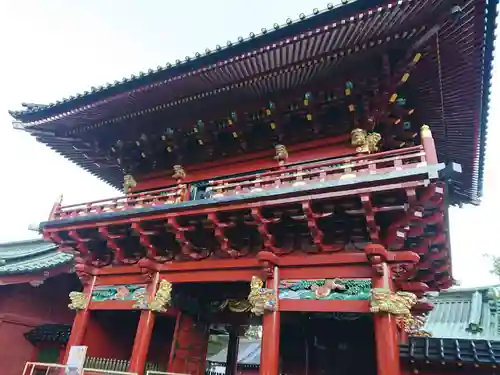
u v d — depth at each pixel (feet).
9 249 74.59
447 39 27.43
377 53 30.07
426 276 34.42
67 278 56.65
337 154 34.30
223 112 38.70
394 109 33.09
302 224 28.66
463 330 62.18
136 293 36.19
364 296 25.39
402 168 25.35
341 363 36.68
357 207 25.93
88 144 48.16
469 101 33.65
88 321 38.37
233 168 40.47
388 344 23.26
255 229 30.96
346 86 31.86
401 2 25.57
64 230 38.47
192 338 39.55
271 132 37.99
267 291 27.91
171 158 44.96
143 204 39.86
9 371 48.06
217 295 41.09
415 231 26.68
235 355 47.52
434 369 27.12
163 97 38.96
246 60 32.81
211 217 30.07
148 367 36.14
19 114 44.27
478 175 44.29
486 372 25.77
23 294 51.85
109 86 38.73
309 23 29.01
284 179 30.42
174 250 36.11
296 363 38.24
